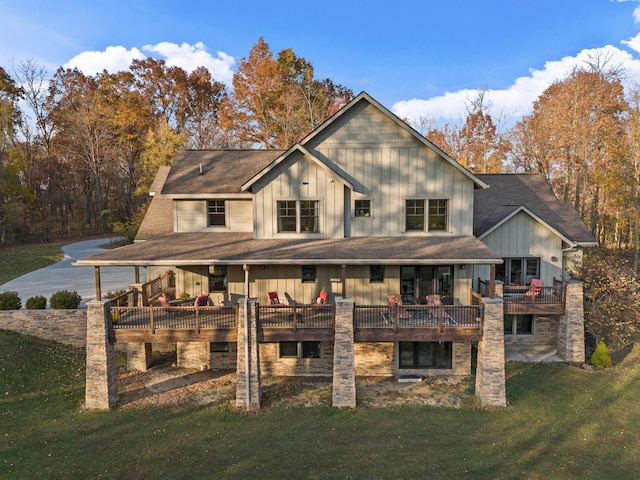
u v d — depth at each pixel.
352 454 11.12
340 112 16.45
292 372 16.62
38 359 16.80
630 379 15.60
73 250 37.78
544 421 12.85
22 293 23.58
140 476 10.20
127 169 53.25
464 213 16.89
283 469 10.46
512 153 44.53
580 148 35.00
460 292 16.42
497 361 13.74
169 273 17.84
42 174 48.66
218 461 10.80
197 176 18.28
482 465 10.63
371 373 16.45
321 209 16.69
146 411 13.59
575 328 17.11
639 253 30.36
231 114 43.00
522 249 18.48
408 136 16.72
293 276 16.44
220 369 17.00
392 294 16.50
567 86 37.09
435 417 13.11
